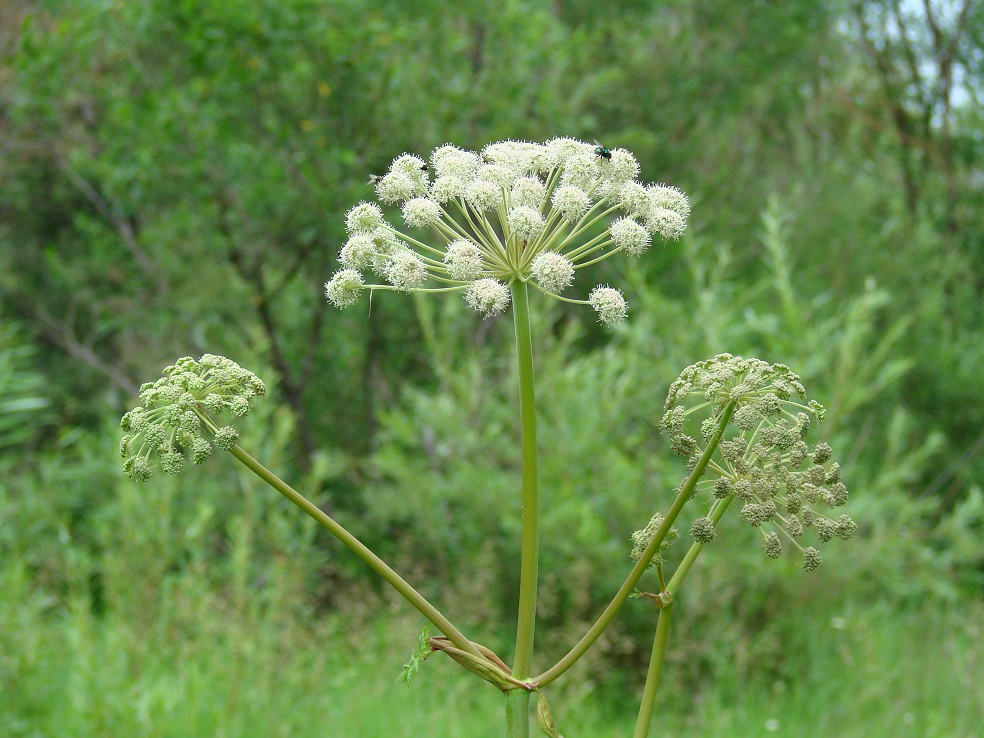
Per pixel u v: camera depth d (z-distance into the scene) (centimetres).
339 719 599
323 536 927
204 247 1026
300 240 986
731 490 187
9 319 1352
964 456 1071
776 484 185
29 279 1386
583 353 1141
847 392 733
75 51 962
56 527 749
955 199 1347
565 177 208
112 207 1152
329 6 952
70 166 1116
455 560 843
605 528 774
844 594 752
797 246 1271
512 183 206
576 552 747
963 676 665
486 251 204
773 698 692
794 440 185
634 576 180
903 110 1404
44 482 842
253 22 900
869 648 682
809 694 677
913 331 1136
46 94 988
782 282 779
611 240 206
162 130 940
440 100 1014
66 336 1198
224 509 886
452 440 830
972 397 1088
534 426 189
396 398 1134
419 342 1109
